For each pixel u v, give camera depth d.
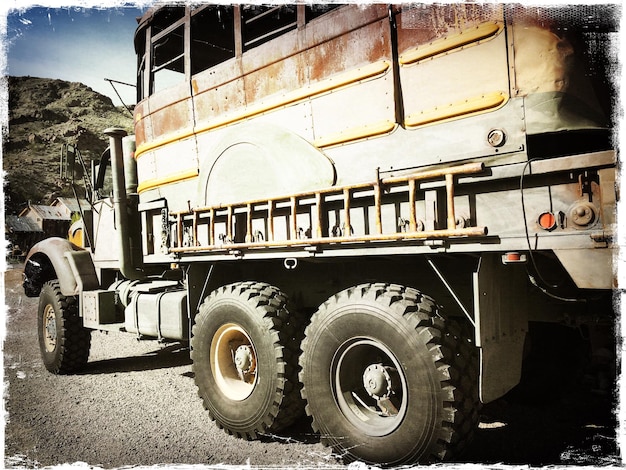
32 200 76.69
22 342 7.36
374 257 3.03
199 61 5.27
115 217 5.15
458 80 2.58
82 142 90.44
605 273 2.06
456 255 2.72
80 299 5.42
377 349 2.87
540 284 2.80
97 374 5.40
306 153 3.22
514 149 2.38
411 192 2.58
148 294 4.70
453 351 2.52
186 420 3.78
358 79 2.98
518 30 2.38
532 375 3.64
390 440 2.60
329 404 2.88
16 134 109.25
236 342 3.62
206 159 3.89
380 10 2.89
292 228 3.11
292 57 3.36
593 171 2.10
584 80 2.35
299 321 3.34
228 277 4.05
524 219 2.27
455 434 2.44
